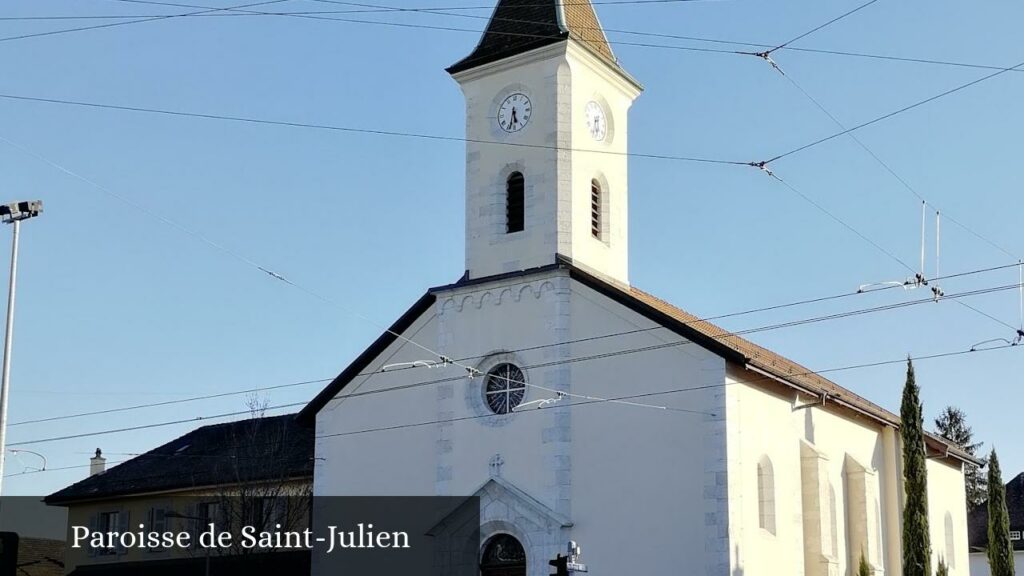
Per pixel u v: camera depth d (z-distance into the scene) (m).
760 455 36.50
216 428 54.06
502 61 41.31
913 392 39.81
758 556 35.25
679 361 35.53
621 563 35.06
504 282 39.22
